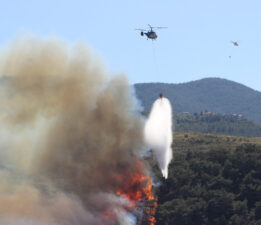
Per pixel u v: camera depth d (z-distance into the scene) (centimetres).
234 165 13825
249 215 12069
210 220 12131
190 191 12912
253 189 12750
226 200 12206
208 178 13488
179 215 12056
